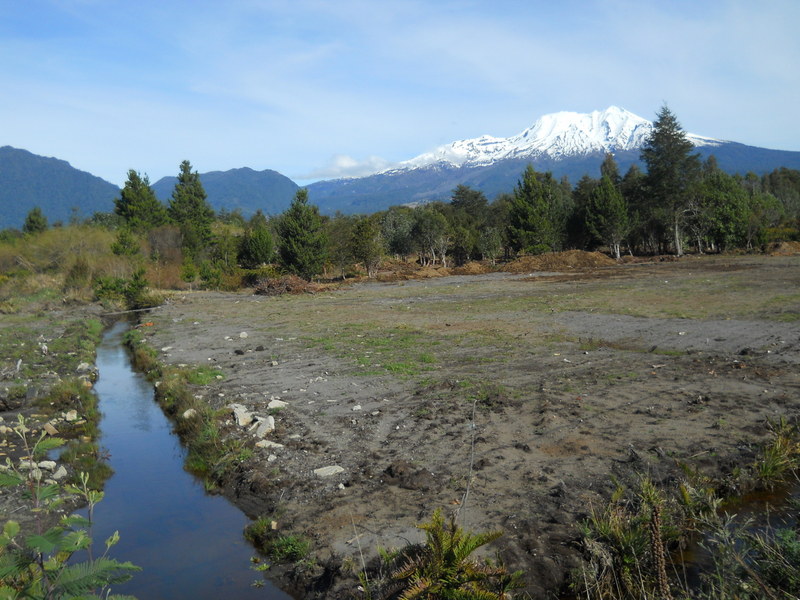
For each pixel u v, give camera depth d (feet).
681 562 15.15
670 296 73.15
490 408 28.58
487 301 80.43
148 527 19.72
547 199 200.64
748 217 164.04
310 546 16.84
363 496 19.79
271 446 25.21
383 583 13.74
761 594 11.51
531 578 14.46
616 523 15.62
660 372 34.14
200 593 15.48
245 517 20.04
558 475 20.40
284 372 40.06
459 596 11.46
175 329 67.10
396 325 60.54
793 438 22.29
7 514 20.12
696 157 174.81
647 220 187.01
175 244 163.02
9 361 48.44
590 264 156.35
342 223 160.56
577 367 36.63
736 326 48.14
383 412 29.14
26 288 114.42
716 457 21.24
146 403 37.04
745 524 14.08
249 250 157.79
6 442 28.07
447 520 17.38
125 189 203.31
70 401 36.06
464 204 307.17
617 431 24.50
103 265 125.08
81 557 17.62
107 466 25.52
